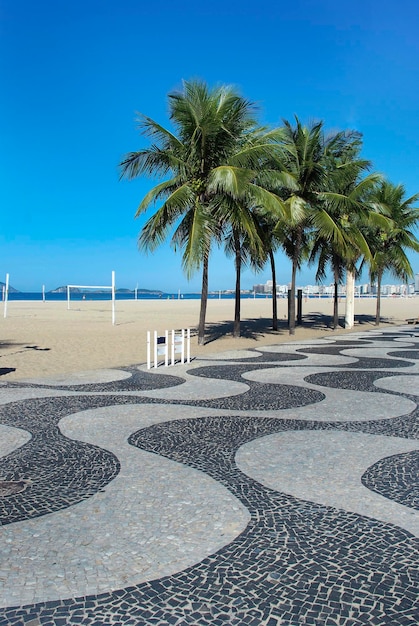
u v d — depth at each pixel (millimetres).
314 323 33062
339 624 2814
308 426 7098
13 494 4633
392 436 6617
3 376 11352
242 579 3242
